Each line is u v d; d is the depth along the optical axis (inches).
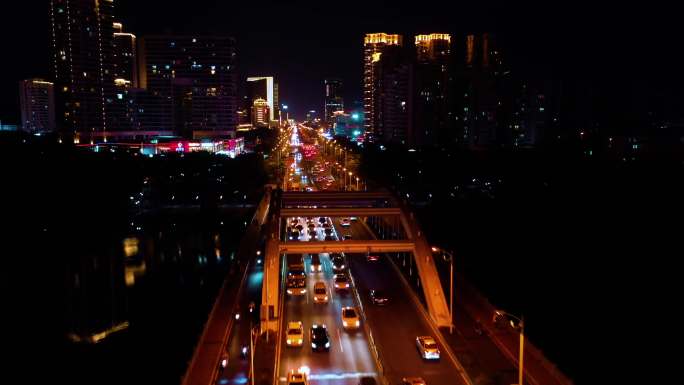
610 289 3149.6
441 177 6555.1
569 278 3341.5
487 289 3129.9
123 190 5708.7
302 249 2696.9
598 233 4338.1
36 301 3203.7
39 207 5206.7
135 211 5482.3
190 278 3590.1
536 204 5349.4
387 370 1950.1
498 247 4028.1
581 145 7642.7
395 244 2709.2
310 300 2726.4
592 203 5152.6
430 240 4092.0
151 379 2172.7
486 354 2037.4
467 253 3828.7
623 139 7815.0
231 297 2677.2
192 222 5187.0
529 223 4739.2
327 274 3144.7
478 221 4859.7
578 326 2625.5
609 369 2196.1
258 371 1942.7
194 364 1956.2
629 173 5880.9
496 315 2325.3
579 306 2888.8
